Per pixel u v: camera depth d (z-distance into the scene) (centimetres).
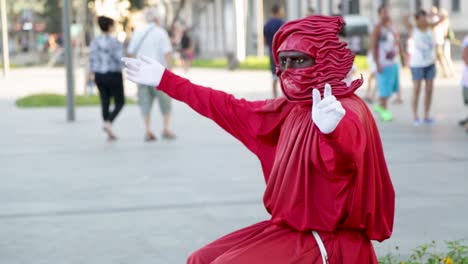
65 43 1708
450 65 2627
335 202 388
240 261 389
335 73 394
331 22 398
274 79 1919
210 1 7562
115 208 857
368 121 398
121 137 1445
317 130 357
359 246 396
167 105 1398
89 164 1150
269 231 407
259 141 439
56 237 743
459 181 958
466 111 1706
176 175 1045
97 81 1395
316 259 389
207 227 767
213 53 7575
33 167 1133
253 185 966
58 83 3145
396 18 4553
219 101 440
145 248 701
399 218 778
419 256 602
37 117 1827
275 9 1889
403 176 995
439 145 1248
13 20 7231
